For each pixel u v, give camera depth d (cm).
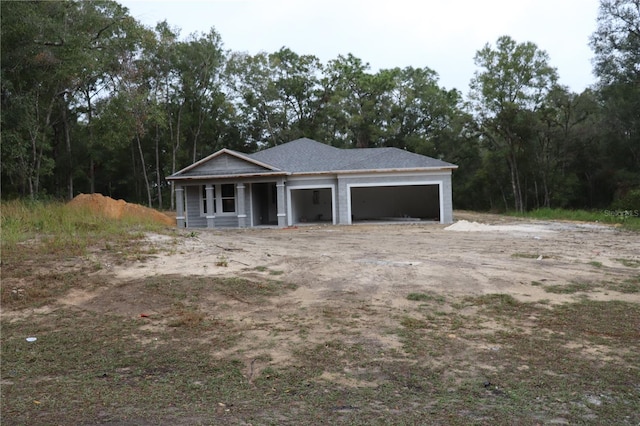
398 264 998
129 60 3356
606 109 3997
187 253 1106
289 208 2595
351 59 5294
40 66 2639
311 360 532
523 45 4294
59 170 4181
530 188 4753
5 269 899
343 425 379
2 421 398
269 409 414
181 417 400
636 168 4072
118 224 1516
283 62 5216
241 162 2531
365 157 2711
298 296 785
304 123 5281
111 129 3192
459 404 416
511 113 4253
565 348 548
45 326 675
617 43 3725
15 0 2250
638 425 373
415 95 5309
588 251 1217
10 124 2581
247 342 594
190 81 4328
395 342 580
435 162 2512
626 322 634
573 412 396
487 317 668
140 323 677
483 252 1201
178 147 4422
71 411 417
